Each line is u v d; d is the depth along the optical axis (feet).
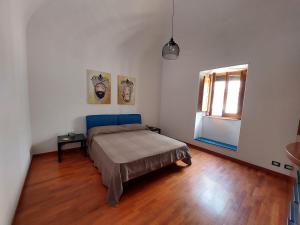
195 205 5.70
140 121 13.88
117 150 7.32
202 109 12.97
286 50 7.64
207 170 8.59
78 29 9.62
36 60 8.77
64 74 9.82
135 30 11.10
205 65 11.41
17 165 5.50
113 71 12.05
